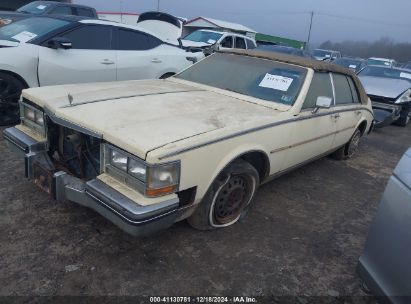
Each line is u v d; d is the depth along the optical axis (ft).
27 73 16.52
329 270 9.63
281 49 46.32
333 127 14.69
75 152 9.96
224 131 9.11
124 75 20.15
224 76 13.50
